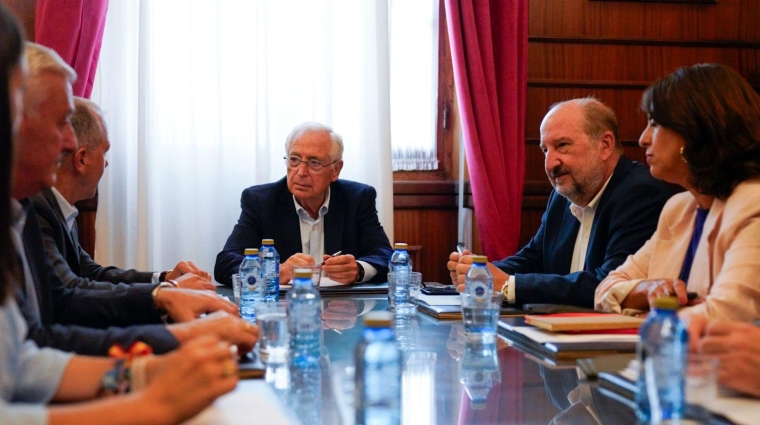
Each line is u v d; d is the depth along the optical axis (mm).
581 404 1188
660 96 1894
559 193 2891
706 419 1010
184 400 969
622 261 2539
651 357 1037
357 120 4020
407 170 4312
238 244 3324
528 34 4168
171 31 3824
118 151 3812
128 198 3840
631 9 4254
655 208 2613
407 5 4238
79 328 1476
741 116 1788
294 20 3916
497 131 3975
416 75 4277
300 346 1509
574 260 2932
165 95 3834
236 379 1021
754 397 1165
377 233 3459
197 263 3887
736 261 1633
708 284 1816
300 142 3385
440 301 2395
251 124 3918
